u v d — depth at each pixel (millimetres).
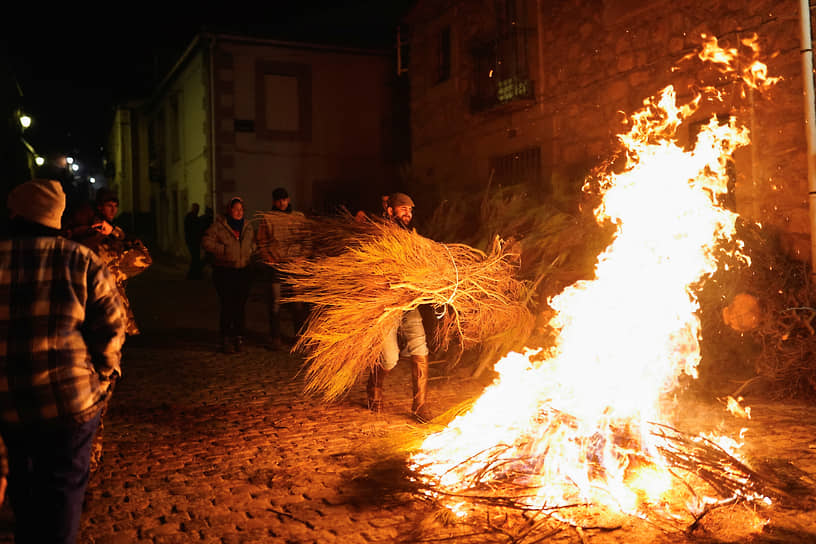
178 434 4996
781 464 3986
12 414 2414
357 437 4797
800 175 6789
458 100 13305
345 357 4695
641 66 8891
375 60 20844
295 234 5410
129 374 7082
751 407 5285
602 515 3346
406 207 5215
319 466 4230
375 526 3363
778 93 7012
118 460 4434
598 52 9648
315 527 3367
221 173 19359
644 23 8797
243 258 8062
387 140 21000
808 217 6676
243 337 8320
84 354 2559
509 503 3455
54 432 2463
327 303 4691
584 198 9367
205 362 7652
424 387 5125
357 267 4668
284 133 19984
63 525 2514
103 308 2617
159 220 29656
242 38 19234
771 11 7066
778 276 6508
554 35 10523
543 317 6578
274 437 4867
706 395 5586
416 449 4410
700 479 3705
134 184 34656
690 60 8109
